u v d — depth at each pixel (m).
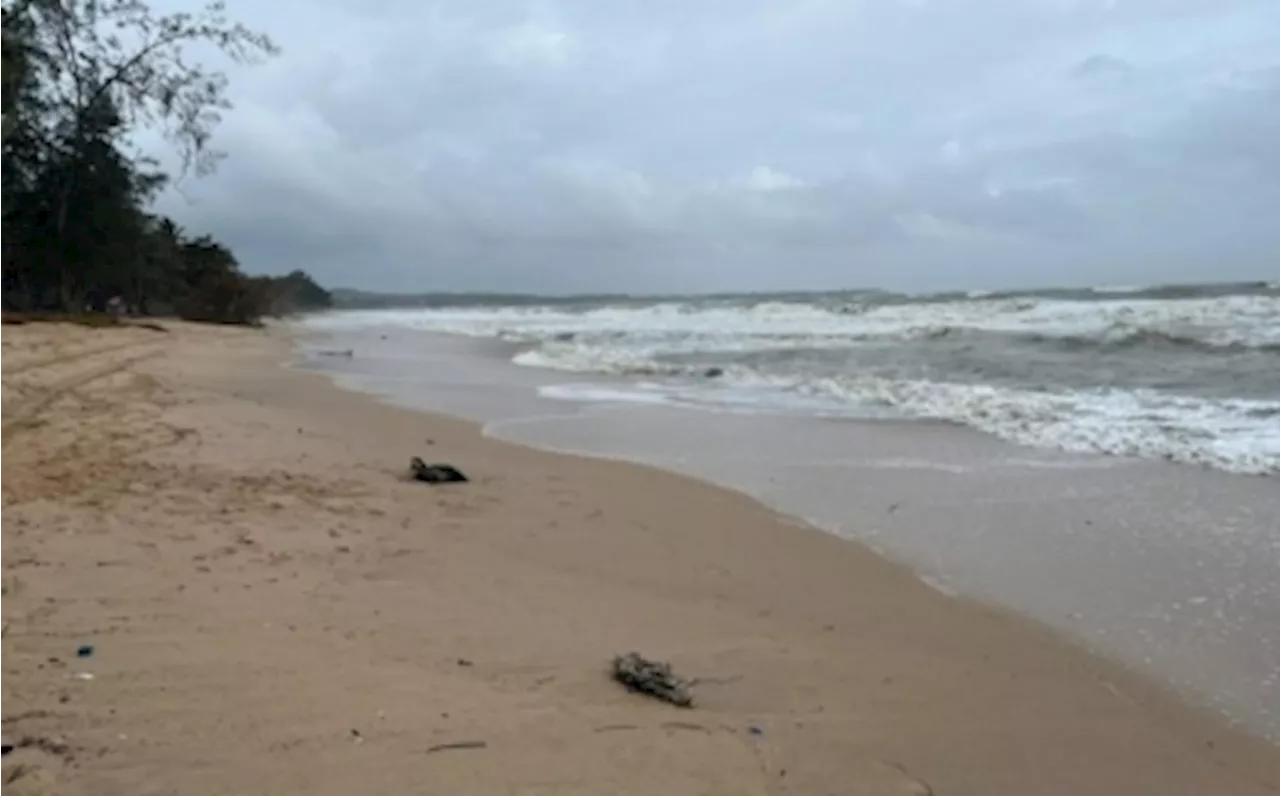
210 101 33.47
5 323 22.66
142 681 3.31
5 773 2.58
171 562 4.90
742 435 11.20
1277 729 3.72
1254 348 17.62
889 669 4.23
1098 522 6.83
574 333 37.03
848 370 18.33
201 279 48.50
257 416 11.62
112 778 2.64
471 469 8.73
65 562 4.75
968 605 5.22
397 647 3.94
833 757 3.29
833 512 7.38
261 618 4.11
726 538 6.57
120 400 12.09
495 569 5.42
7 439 8.45
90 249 33.28
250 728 3.01
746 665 4.16
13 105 27.20
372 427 11.47
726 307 55.88
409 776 2.81
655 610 4.90
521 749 3.07
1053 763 3.38
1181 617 4.94
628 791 2.87
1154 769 3.39
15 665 3.36
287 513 6.31
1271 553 5.91
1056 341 20.62
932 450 9.89
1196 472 8.29
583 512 7.15
